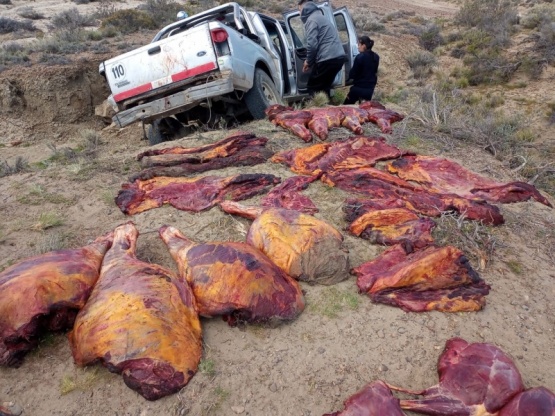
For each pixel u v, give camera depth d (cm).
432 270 377
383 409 277
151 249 429
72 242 446
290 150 610
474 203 486
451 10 3031
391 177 536
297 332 347
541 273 421
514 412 268
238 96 761
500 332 355
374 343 341
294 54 962
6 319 310
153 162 574
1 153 955
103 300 323
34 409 299
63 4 2408
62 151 743
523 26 1808
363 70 920
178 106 670
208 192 501
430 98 1029
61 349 333
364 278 385
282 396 307
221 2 2348
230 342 338
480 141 719
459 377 301
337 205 499
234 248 361
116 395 304
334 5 2822
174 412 296
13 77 1166
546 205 538
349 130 698
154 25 1900
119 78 680
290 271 377
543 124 1084
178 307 328
